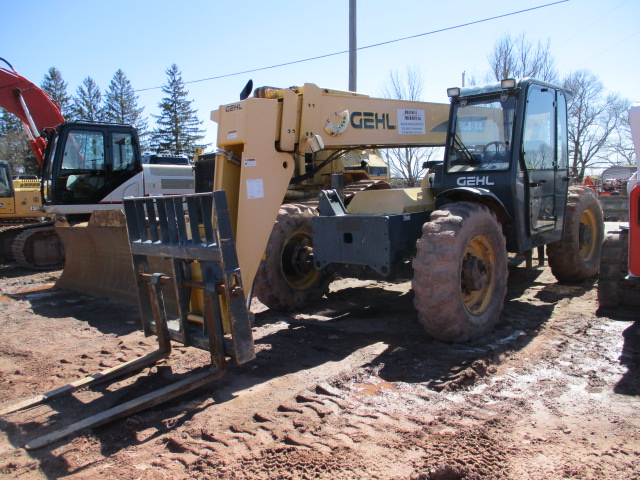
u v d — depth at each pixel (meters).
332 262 5.36
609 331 5.07
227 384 4.07
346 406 3.54
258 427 3.29
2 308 7.09
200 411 3.58
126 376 4.28
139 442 3.20
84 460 3.01
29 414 3.67
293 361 4.55
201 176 6.63
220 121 4.75
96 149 9.99
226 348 3.83
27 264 10.33
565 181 6.55
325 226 5.39
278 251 6.00
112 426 3.40
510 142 5.34
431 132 6.39
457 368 4.20
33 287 8.76
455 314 4.55
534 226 5.77
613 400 3.59
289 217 6.13
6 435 3.39
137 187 10.43
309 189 9.12
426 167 7.30
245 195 4.57
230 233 3.57
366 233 5.06
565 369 4.16
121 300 7.07
